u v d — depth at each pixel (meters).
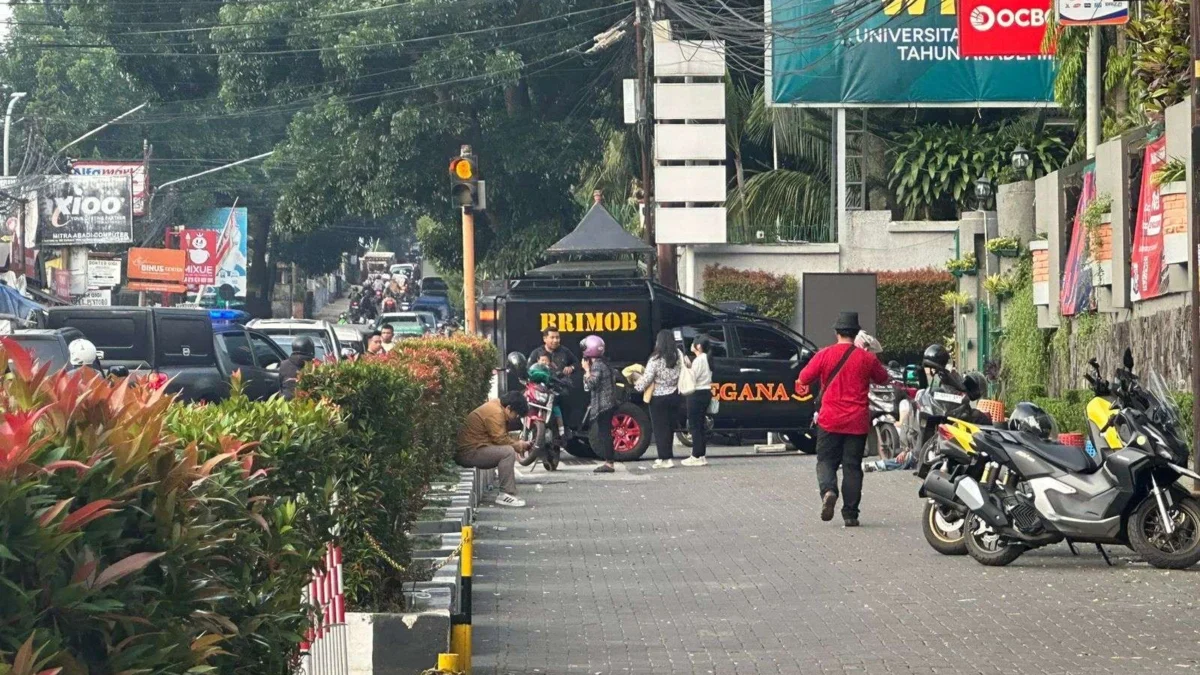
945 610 16.50
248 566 7.40
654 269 54.75
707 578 19.14
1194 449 20.94
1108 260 31.17
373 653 13.31
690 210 50.62
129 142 104.81
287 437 10.45
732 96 55.31
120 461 5.46
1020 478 19.36
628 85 53.81
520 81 74.12
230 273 107.50
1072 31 36.72
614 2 72.12
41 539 4.80
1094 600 16.81
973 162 52.25
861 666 13.71
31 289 74.81
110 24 87.50
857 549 21.39
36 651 4.64
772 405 38.94
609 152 68.81
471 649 14.18
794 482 31.44
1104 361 31.77
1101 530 18.66
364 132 72.00
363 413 15.41
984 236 43.75
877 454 38.41
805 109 54.31
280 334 53.25
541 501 29.23
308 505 10.80
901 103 49.69
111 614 5.25
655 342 39.34
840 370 24.09
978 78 49.69
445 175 72.00
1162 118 28.31
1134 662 13.66
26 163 75.19
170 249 95.31
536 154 70.88
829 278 50.91
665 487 31.39
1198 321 20.92
